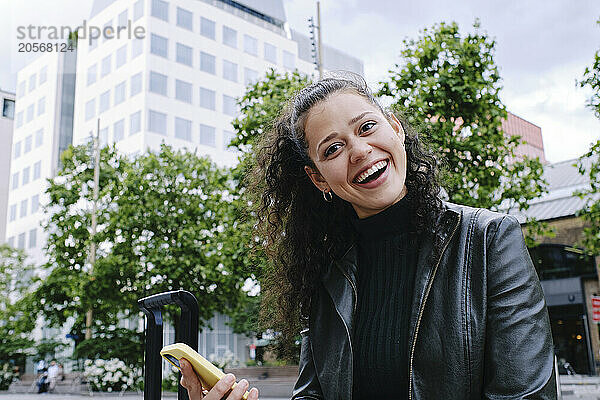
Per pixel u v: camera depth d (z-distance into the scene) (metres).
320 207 1.83
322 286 1.74
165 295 1.95
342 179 1.53
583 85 7.92
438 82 8.95
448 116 9.16
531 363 1.28
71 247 23.97
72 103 48.06
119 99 39.47
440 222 1.49
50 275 23.66
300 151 1.69
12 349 28.44
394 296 1.57
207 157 21.78
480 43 9.27
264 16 45.50
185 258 19.19
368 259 1.67
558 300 29.92
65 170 25.31
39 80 49.06
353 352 1.56
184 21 40.22
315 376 1.67
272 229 1.94
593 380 22.47
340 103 1.54
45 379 25.09
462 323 1.35
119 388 19.55
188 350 1.27
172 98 38.66
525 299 1.34
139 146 37.25
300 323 1.87
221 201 19.56
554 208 29.39
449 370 1.34
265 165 1.98
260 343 21.67
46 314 24.23
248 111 10.40
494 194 9.35
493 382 1.30
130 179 21.09
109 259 20.06
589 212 9.91
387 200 1.52
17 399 20.55
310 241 1.82
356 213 1.72
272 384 16.61
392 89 9.17
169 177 20.67
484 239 1.41
